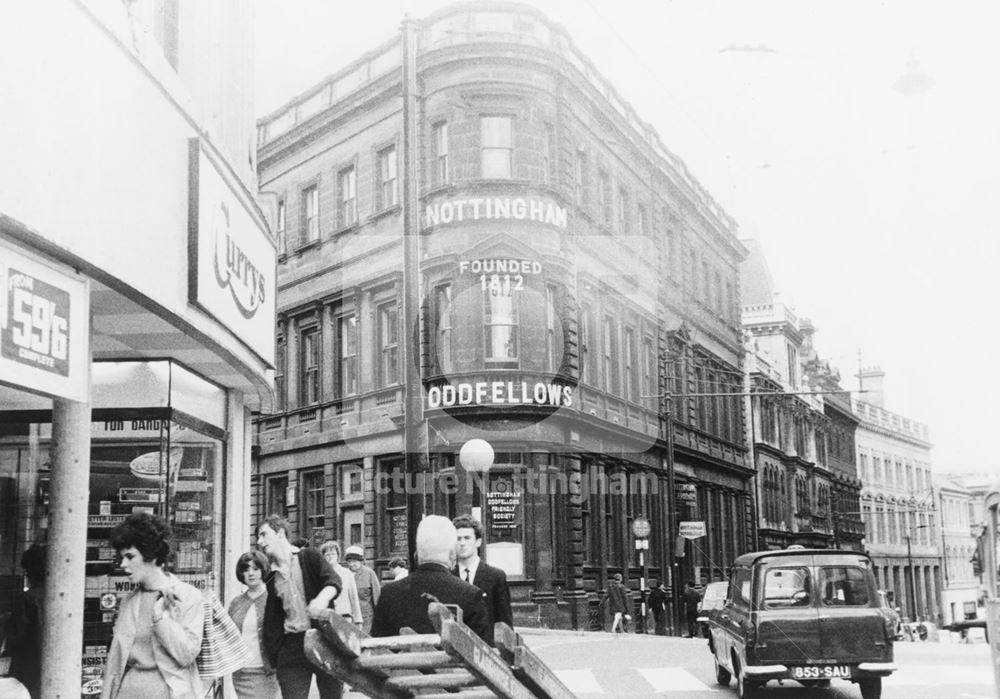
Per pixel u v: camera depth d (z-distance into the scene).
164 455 11.55
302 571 8.21
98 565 11.22
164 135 9.52
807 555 13.54
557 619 28.47
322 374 31.73
